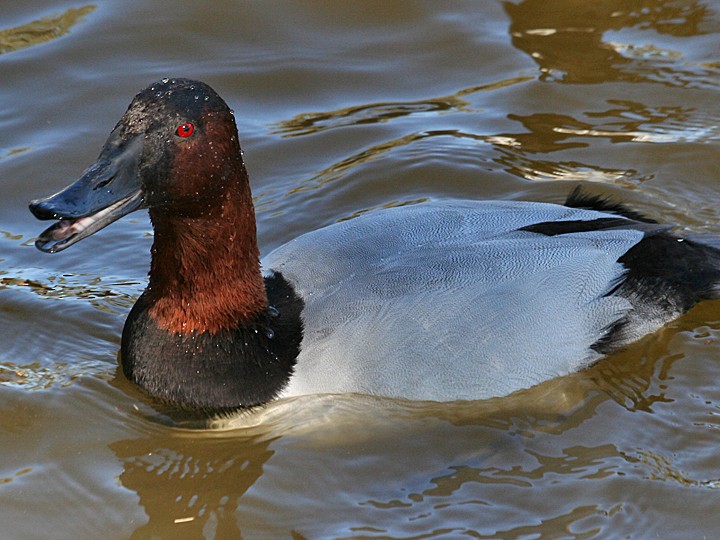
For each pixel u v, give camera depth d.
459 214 10.41
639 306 10.16
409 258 9.79
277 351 9.45
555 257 9.77
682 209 12.40
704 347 10.26
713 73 14.84
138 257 12.28
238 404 9.42
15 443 9.38
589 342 9.67
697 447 9.14
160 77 15.05
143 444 9.36
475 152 13.70
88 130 14.09
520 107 14.57
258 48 15.82
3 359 10.52
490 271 9.59
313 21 16.38
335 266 9.91
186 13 16.39
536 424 9.54
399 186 13.20
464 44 15.88
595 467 8.95
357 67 15.51
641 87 14.71
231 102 14.77
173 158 8.83
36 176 13.30
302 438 9.37
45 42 15.66
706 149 13.38
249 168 13.62
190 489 8.85
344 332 9.34
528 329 9.41
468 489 8.80
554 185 12.98
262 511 8.60
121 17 16.27
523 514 8.49
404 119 14.48
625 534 8.23
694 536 8.20
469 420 9.58
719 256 10.88
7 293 11.50
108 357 10.55
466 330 9.29
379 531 8.35
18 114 14.34
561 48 15.66
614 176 13.08
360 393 9.29
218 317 9.40
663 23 16.08
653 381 9.88
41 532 8.40
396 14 16.55
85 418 9.66
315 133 14.22
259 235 12.41
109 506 8.66
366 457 9.22
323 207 12.87
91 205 8.65
